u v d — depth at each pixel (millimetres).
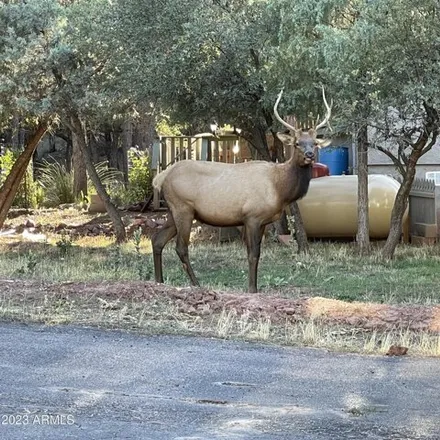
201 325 11148
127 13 19938
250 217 14617
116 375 8977
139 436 7293
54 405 8055
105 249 21219
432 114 17641
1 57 21062
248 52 19547
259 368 9297
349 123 17578
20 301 12172
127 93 21531
